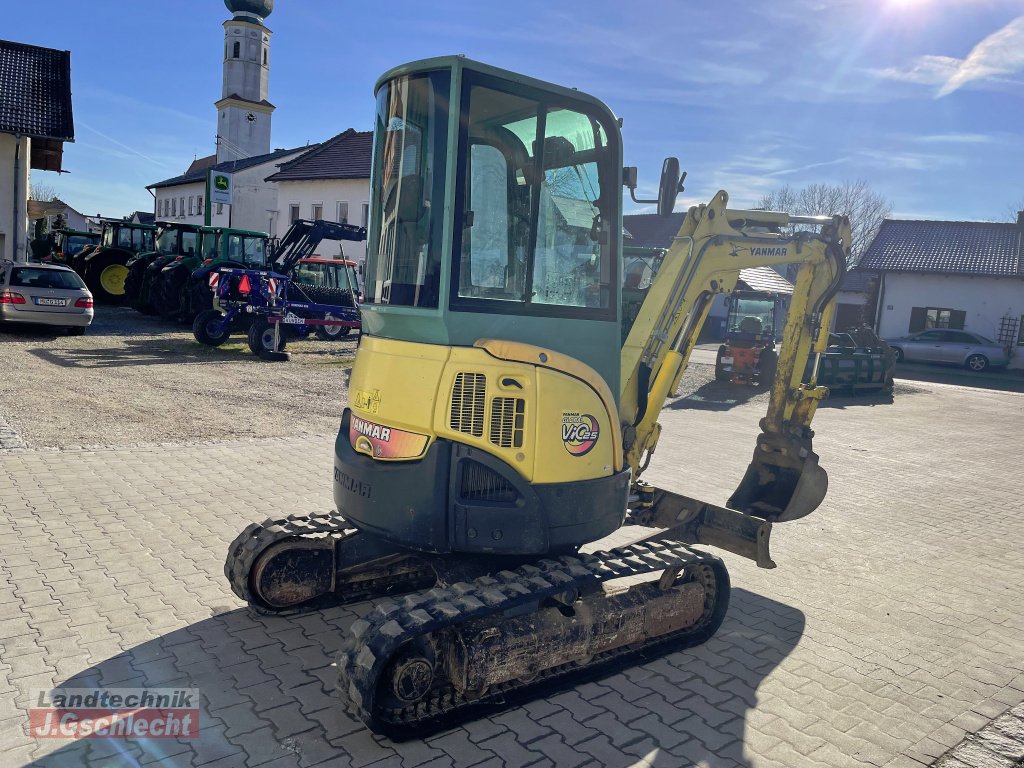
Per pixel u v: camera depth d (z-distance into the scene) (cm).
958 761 368
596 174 425
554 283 411
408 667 346
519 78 386
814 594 573
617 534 689
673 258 504
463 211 374
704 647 475
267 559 456
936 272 3067
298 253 1948
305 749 349
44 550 548
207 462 808
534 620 388
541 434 385
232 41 5072
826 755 367
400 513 382
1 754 333
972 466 1079
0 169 2130
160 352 1559
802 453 591
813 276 589
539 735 371
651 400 504
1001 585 607
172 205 5838
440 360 375
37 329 1725
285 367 1497
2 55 2358
